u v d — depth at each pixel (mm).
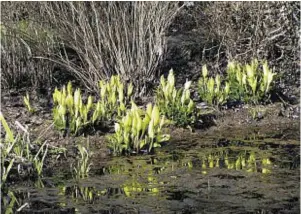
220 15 9656
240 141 7484
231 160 6742
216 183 6062
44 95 9023
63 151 7027
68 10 8961
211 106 8547
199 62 9977
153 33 9227
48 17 9000
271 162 6656
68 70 9258
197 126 8070
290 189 5891
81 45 8938
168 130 7914
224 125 8156
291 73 9516
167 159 6828
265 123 8227
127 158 6891
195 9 10383
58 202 5684
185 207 5531
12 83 9203
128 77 8836
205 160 6777
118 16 8867
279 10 9508
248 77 8688
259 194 5793
